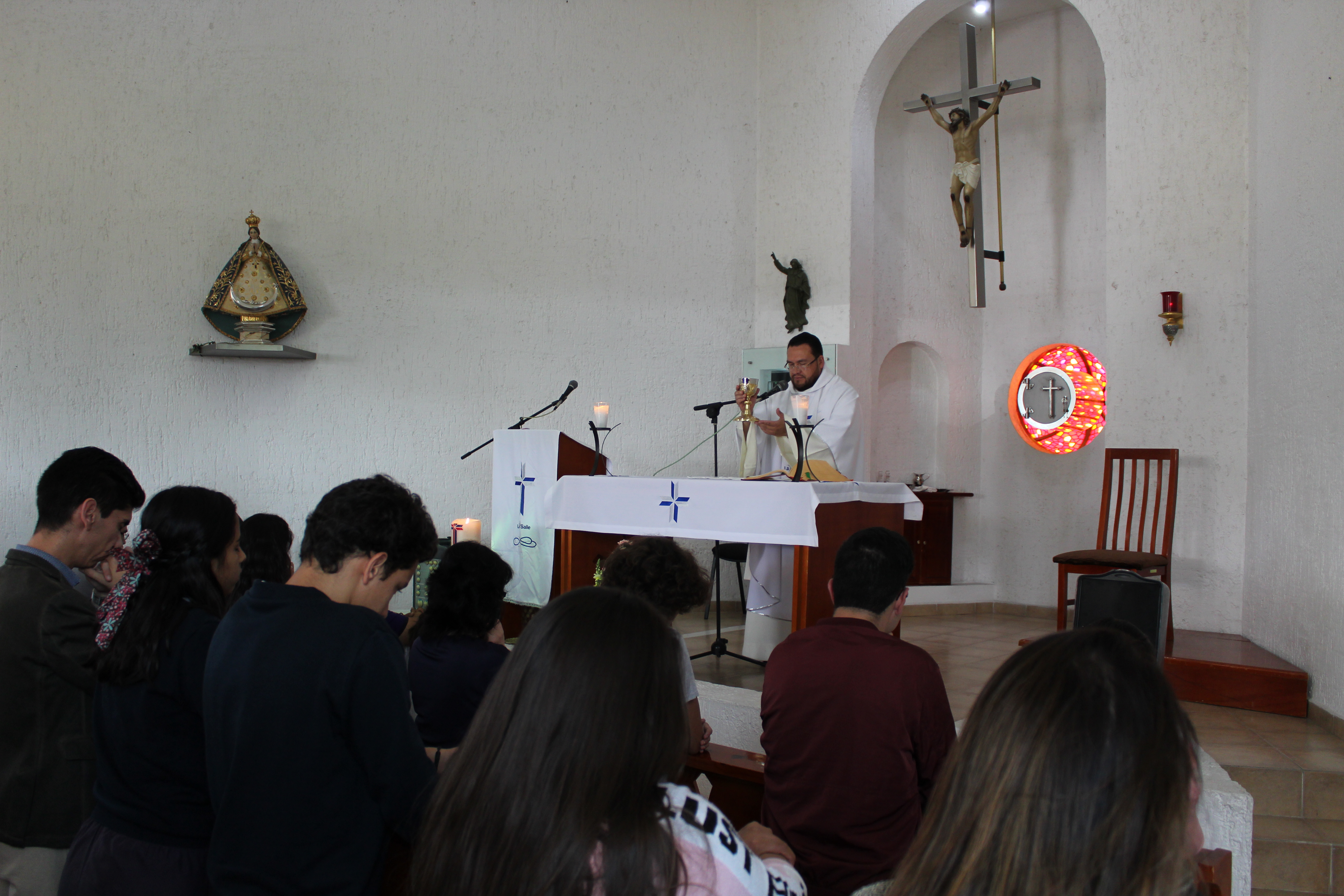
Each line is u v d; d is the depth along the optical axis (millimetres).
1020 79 5805
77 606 1904
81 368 5395
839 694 1878
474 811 945
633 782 941
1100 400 6484
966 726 878
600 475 4523
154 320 5543
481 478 6230
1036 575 6742
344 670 1407
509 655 1019
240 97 5770
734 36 6840
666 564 2266
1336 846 3150
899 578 2053
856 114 6418
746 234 6863
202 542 1703
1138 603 3395
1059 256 6719
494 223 6285
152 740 1604
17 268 5289
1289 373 4336
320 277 5898
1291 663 4203
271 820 1376
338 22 5988
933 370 7145
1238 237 4938
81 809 1937
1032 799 778
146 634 1594
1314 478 4043
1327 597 3889
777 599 4281
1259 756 3504
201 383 5629
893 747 1844
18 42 5336
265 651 1423
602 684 946
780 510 3504
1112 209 5332
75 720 1945
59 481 1983
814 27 6617
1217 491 4992
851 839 1866
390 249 6062
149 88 5586
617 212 6547
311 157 5914
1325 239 3996
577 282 6453
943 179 7059
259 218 5797
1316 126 4098
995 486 6996
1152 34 5211
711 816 1024
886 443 7027
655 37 6656
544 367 6371
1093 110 6574
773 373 6656
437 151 6176
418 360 6102
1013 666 866
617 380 6523
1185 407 5082
